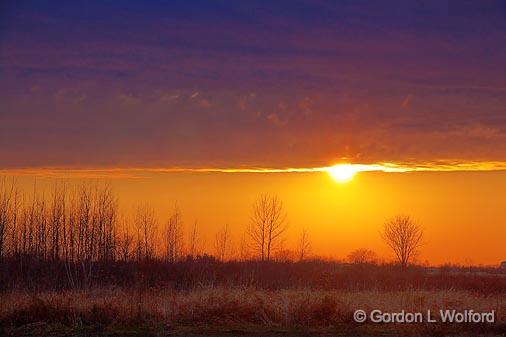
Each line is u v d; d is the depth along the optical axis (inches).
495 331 745.6
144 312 786.8
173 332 721.0
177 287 1161.4
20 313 765.9
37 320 758.5
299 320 785.6
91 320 762.8
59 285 1194.6
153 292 911.0
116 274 1306.6
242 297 837.2
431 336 719.1
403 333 731.4
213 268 1396.4
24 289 1058.7
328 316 794.8
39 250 1403.8
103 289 1055.6
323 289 1176.8
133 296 847.1
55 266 1336.1
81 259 1406.3
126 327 743.7
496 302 876.6
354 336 713.0
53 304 784.3
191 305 808.9
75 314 768.9
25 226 1427.2
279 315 789.2
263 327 756.6
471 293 1101.7
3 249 1378.0
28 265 1320.1
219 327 750.5
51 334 705.0
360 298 885.8
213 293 858.1
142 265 1348.4
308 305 813.2
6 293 913.5
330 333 728.3
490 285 1337.4
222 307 800.3
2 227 1392.7
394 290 1229.7
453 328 756.0
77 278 1253.7
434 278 1448.1
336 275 1421.0
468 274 1620.3
